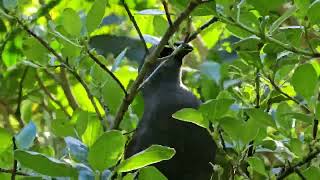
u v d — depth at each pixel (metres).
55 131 6.08
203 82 6.72
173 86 6.83
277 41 5.55
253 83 6.71
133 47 8.36
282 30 6.04
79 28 5.89
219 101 5.60
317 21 5.46
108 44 8.34
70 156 5.61
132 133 6.84
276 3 5.52
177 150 6.55
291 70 6.63
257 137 6.06
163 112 6.62
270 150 6.39
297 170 5.93
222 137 6.41
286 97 6.50
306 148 6.01
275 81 6.53
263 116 5.77
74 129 5.99
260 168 5.78
